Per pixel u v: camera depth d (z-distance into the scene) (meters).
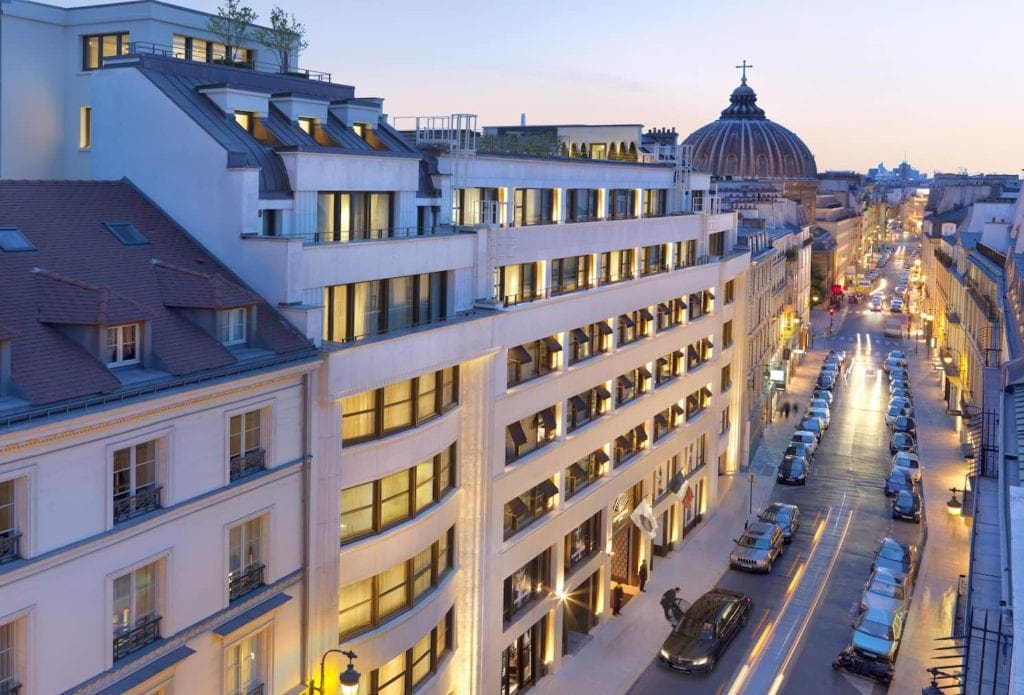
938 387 112.00
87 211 29.73
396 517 32.47
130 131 32.53
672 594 48.47
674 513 59.62
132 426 22.95
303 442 28.52
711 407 65.56
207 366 25.84
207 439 25.23
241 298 27.70
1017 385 36.31
